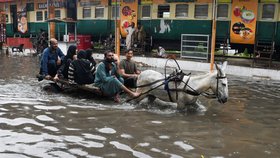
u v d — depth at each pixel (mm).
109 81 9281
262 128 7305
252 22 17234
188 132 6918
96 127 7090
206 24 18812
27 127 6984
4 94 9930
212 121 7734
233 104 9430
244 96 10523
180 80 8555
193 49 18453
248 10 17312
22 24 29172
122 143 6207
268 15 17016
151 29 21109
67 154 5656
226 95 8102
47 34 26594
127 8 21984
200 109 8789
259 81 13555
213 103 9516
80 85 9984
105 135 6617
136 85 9492
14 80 12336
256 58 16312
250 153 5895
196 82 8391
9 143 6074
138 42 20953
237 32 17750
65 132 6738
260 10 17125
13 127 6969
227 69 15562
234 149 6059
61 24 26000
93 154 5680
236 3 17656
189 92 8398
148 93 9031
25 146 5957
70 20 22859
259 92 11203
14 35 30297
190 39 18656
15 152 5684
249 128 7281
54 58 11102
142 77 9125
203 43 18203
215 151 5938
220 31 18391
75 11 26078
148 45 21391
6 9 30625
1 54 24031
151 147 6043
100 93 9469
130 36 21250
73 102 9242
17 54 24031
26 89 10758
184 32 19688
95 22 23766
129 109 8633
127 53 10250
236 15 17719
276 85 12617
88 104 9055
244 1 17375
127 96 9961
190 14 19359
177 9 19875
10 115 7816
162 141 6359
